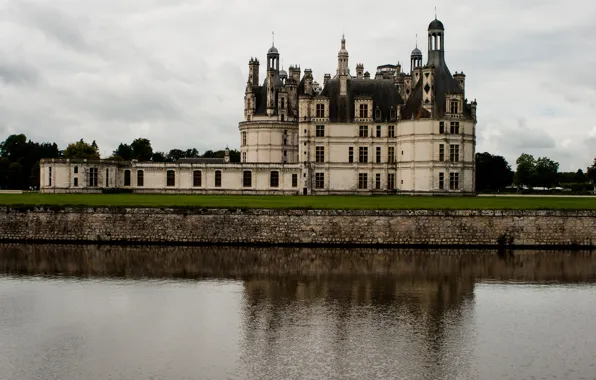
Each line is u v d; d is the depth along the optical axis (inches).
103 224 2650.1
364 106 4515.3
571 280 1924.2
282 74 6161.4
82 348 1288.1
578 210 2554.1
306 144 4522.6
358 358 1229.1
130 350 1274.6
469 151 4239.7
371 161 4507.9
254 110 4987.7
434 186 4173.2
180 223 2628.0
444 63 4365.2
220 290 1766.7
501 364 1205.7
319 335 1362.0
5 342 1323.8
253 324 1438.2
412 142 4249.5
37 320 1472.7
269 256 2333.9
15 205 2694.4
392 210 2576.3
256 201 3253.0
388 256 2348.7
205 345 1301.7
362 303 1624.0
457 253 2429.9
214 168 4581.7
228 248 2527.1
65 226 2664.9
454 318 1494.8
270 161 4862.2
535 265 2170.3
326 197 3951.8
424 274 2001.7
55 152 7696.9
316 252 2436.0
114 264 2156.7
